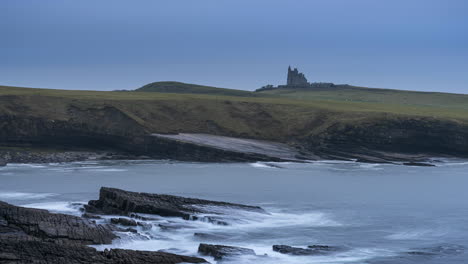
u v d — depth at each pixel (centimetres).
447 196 10388
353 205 9275
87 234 6025
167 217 7500
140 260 5203
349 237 6975
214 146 16925
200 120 19525
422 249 6438
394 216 8356
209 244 5994
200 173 13600
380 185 11831
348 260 5912
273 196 10094
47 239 5731
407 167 15900
